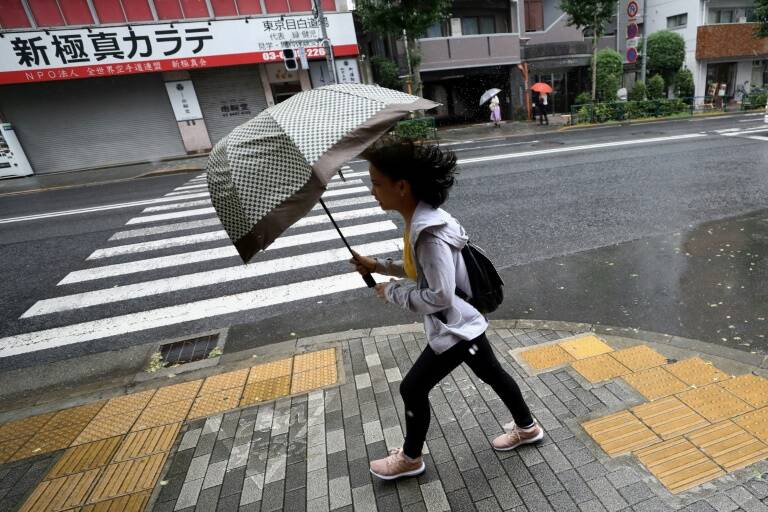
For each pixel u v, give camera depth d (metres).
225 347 3.88
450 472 2.24
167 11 17.06
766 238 4.97
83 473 2.48
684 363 2.87
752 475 2.03
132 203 10.27
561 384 2.79
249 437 2.64
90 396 3.27
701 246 4.93
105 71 16.86
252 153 1.40
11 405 3.31
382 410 2.76
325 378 3.13
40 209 10.77
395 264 1.96
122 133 18.69
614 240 5.39
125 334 4.26
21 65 16.06
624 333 3.34
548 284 4.41
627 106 20.41
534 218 6.52
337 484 2.25
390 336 3.62
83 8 16.20
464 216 6.90
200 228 7.55
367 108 1.51
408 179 1.58
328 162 1.32
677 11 25.64
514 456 2.29
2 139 17.20
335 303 4.51
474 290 1.81
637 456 2.20
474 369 2.02
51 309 4.91
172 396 3.10
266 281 5.18
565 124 20.44
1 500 2.36
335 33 18.88
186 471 2.43
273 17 17.95
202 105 19.14
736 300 3.71
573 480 2.12
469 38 21.03
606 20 19.73
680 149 11.17
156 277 5.58
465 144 16.22
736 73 26.58
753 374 2.70
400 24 16.38
